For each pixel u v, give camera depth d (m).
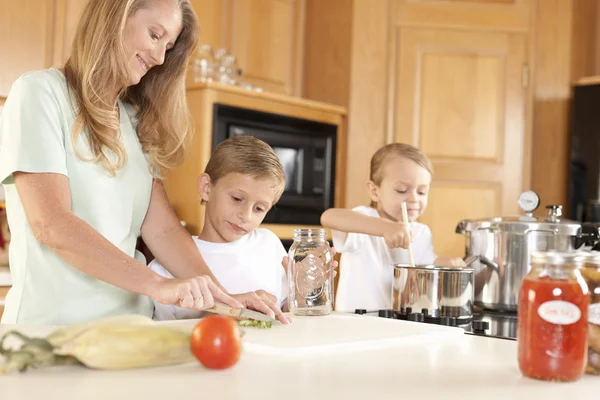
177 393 0.60
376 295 1.76
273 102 2.85
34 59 2.43
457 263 1.66
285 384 0.64
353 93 3.27
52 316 1.19
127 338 0.67
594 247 1.47
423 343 0.92
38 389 0.60
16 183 1.12
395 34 3.32
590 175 3.18
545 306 0.69
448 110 3.32
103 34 1.17
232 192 1.44
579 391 0.65
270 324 1.00
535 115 3.47
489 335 1.05
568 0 3.47
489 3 3.34
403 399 0.60
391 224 1.49
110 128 1.21
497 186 3.31
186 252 1.33
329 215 1.64
